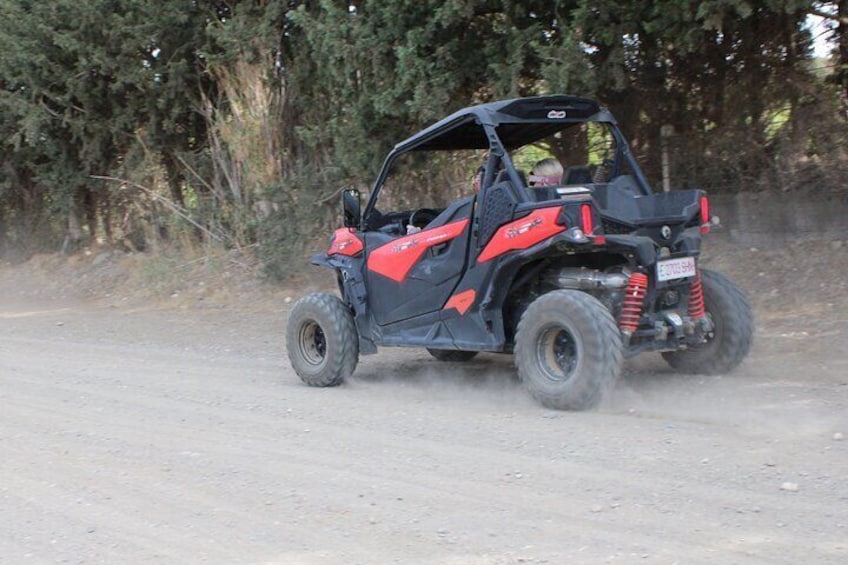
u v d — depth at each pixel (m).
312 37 12.46
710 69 11.80
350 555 4.56
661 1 9.89
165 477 5.95
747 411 6.76
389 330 8.33
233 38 14.95
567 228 6.77
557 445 6.14
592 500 5.11
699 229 7.36
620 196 7.46
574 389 6.76
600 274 7.16
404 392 8.22
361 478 5.73
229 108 16.41
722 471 5.44
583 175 7.76
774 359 8.41
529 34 10.89
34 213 21.50
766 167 11.72
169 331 12.88
